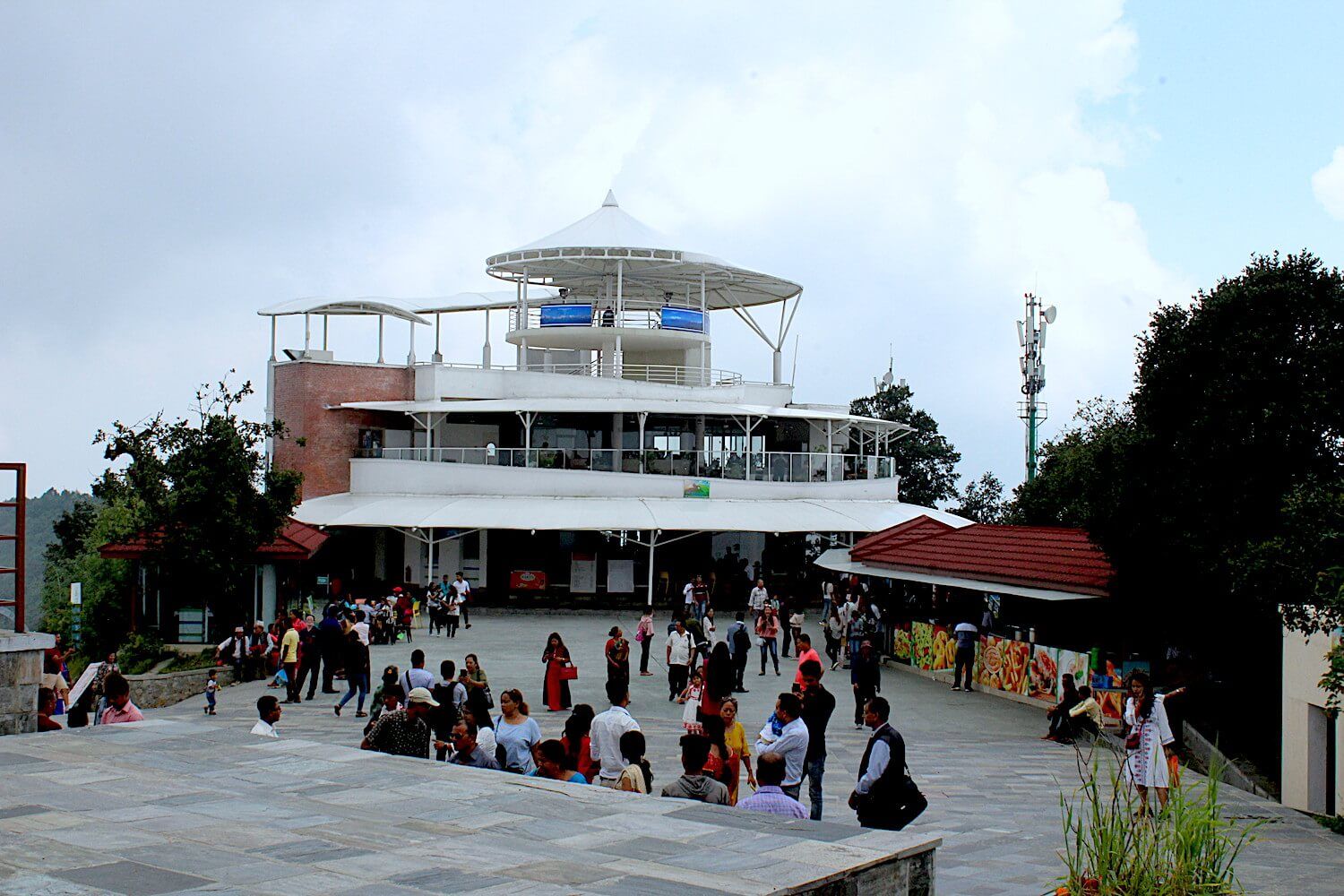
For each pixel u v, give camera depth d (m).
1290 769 22.66
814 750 15.20
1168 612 30.89
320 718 26.64
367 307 63.59
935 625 37.47
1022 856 14.47
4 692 12.71
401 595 43.66
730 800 11.88
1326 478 27.81
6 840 8.13
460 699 19.92
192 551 37.78
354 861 7.68
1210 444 29.05
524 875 7.43
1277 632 30.52
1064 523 52.84
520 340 65.50
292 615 38.25
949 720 28.64
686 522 53.31
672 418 63.72
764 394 68.81
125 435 38.31
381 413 62.81
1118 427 34.53
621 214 66.75
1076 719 24.72
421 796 9.72
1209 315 29.95
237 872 7.38
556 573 59.03
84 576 54.44
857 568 41.75
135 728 12.61
